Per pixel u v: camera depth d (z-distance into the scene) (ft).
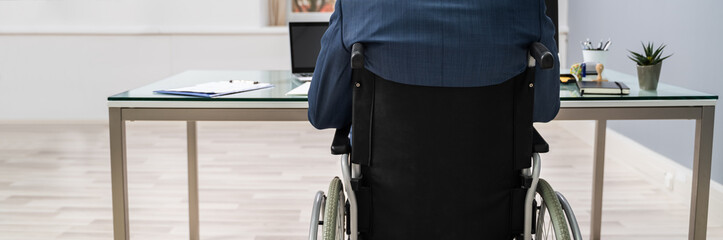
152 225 10.32
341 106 5.51
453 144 5.13
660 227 10.10
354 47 4.84
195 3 17.44
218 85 7.88
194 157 9.48
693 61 10.99
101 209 11.06
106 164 14.07
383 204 5.36
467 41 4.79
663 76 12.24
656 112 7.21
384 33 4.85
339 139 5.62
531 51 4.84
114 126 7.01
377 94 5.11
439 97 5.02
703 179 7.22
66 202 11.42
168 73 17.78
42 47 17.74
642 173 13.07
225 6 17.46
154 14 17.49
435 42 4.79
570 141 16.17
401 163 5.20
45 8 17.46
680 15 11.41
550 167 13.66
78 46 17.72
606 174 13.19
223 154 15.03
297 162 14.28
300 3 18.49
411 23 4.80
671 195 11.71
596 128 9.32
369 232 5.48
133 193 12.03
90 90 17.94
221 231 10.05
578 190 12.03
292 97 7.11
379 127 5.18
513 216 5.40
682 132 11.50
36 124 18.12
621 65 14.17
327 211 5.49
